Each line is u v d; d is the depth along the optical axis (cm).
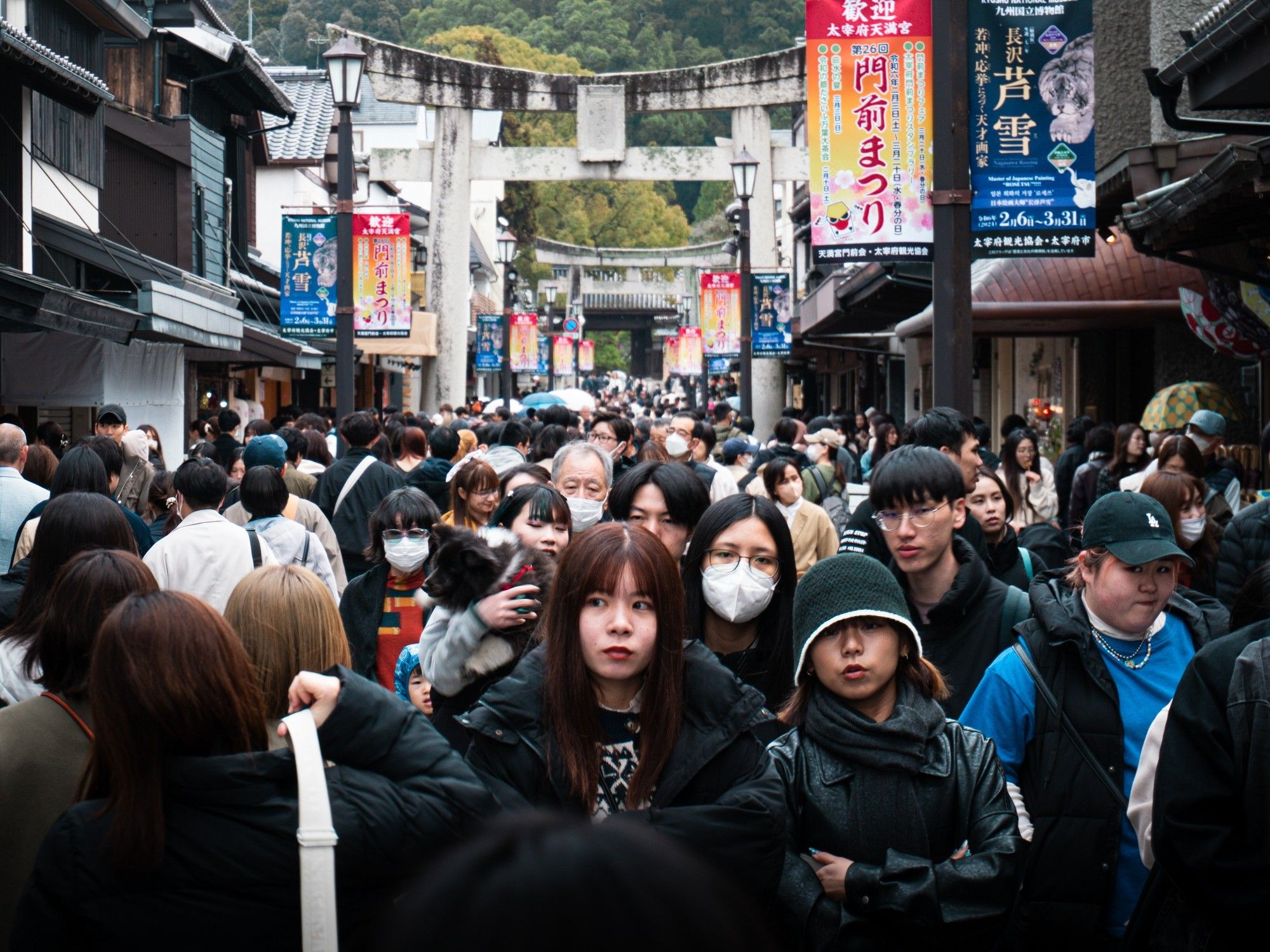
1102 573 375
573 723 302
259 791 248
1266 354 1189
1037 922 363
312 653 321
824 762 327
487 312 5209
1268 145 696
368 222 1795
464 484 647
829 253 857
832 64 853
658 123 8619
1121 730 368
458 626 353
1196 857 277
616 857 111
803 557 723
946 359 827
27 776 305
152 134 1908
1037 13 820
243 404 2295
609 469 617
